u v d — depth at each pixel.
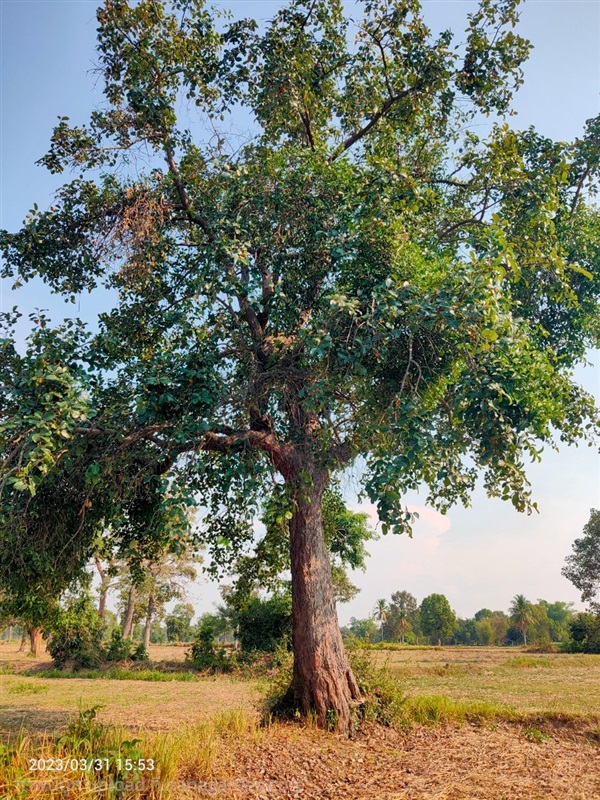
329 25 12.59
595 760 9.50
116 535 12.00
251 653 30.84
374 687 11.28
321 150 11.47
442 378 9.73
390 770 8.50
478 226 12.05
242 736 9.40
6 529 9.14
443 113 12.96
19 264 11.85
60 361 9.02
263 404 11.02
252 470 9.65
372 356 9.42
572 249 13.17
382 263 9.92
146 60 10.81
